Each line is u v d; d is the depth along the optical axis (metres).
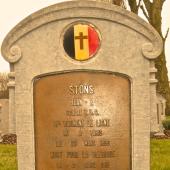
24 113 2.43
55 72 2.41
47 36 2.40
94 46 2.39
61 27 2.39
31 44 2.40
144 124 2.43
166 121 5.93
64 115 2.41
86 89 2.40
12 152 4.06
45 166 2.43
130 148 2.43
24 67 2.42
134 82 2.41
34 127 2.42
